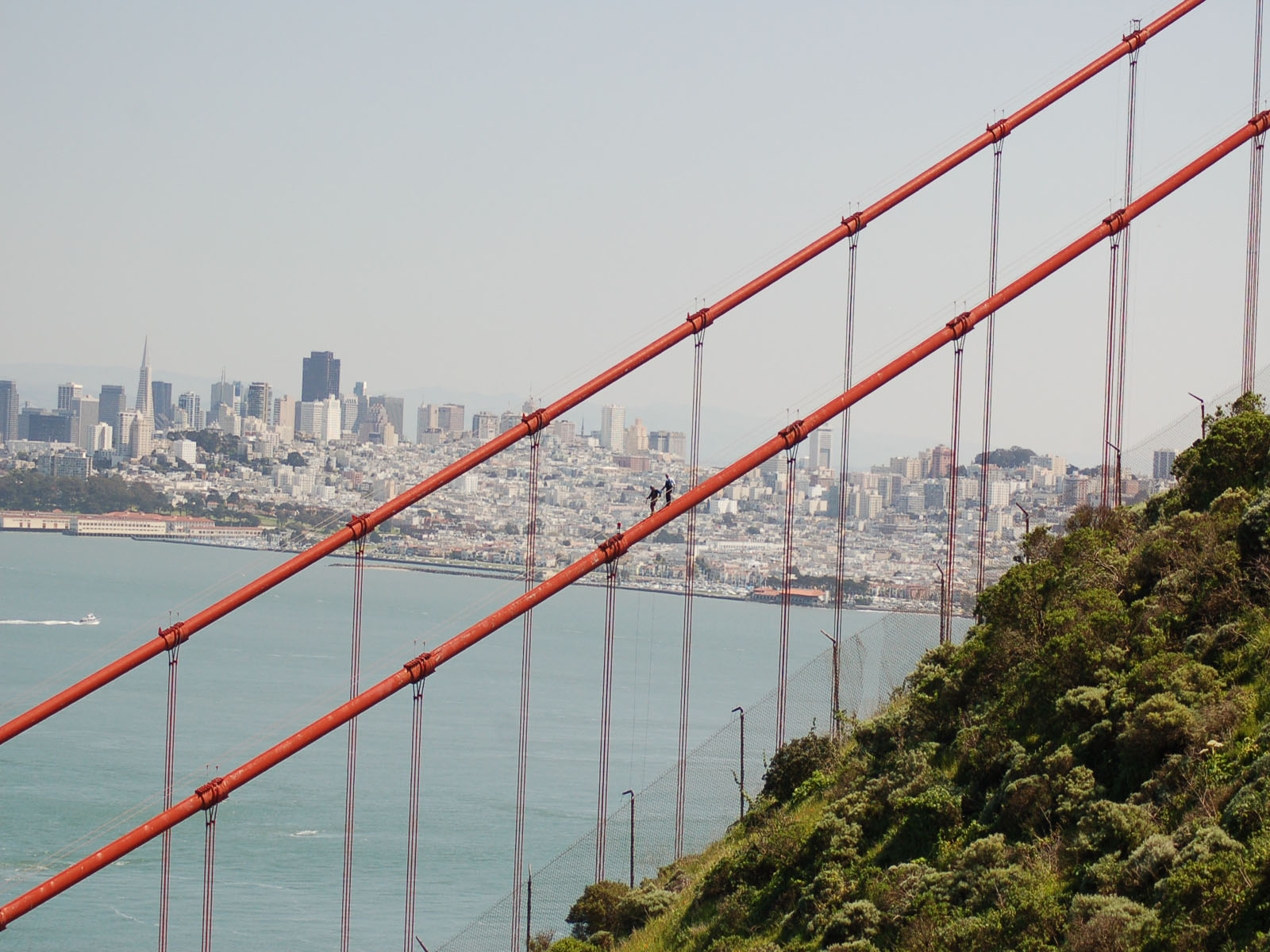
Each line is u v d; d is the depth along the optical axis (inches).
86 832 4763.8
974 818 1481.3
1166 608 1523.1
